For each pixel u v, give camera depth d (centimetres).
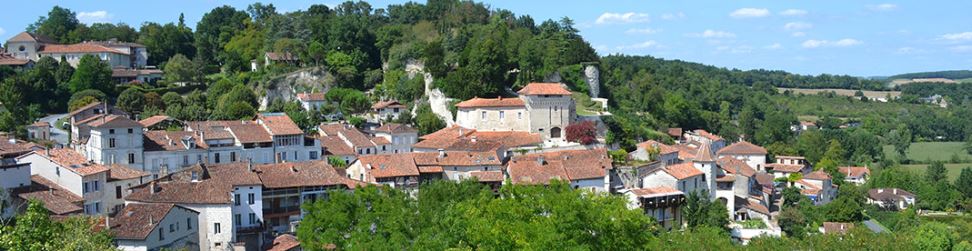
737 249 9775
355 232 8119
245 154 14125
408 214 8206
